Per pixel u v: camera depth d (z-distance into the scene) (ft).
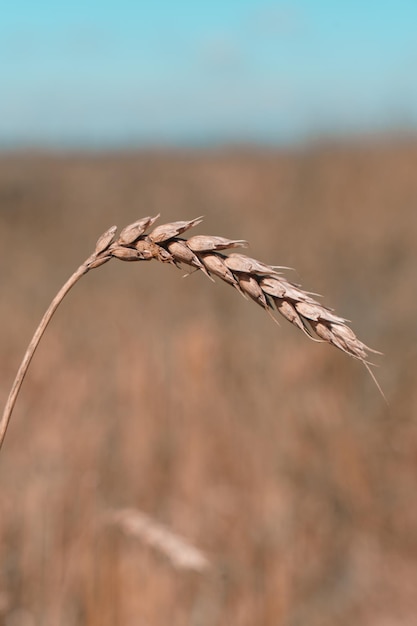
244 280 4.50
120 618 10.80
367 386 18.88
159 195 51.62
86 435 14.48
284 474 15.35
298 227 34.58
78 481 12.35
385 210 34.55
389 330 22.16
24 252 37.29
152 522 9.50
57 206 50.34
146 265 30.25
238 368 18.30
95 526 10.96
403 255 29.81
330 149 43.57
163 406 16.12
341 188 37.78
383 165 39.11
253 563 12.68
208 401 16.42
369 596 13.61
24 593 10.91
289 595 12.54
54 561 11.22
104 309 25.46
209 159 66.44
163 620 11.00
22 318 24.49
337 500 15.38
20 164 69.21
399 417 17.21
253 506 14.08
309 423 16.49
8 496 11.63
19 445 14.25
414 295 24.80
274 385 17.63
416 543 14.82
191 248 4.65
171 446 15.21
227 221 39.22
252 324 22.45
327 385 18.49
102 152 76.54
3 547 10.89
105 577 10.83
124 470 14.38
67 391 17.17
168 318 23.66
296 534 14.02
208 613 11.55
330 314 4.37
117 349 19.26
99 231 43.83
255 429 16.10
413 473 15.98
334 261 30.12
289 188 41.27
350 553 14.49
